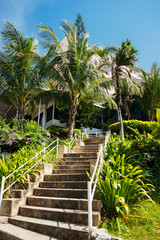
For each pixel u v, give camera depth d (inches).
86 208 161.8
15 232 141.3
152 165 239.9
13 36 448.8
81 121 708.7
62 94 528.4
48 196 199.0
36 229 146.6
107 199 159.6
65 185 208.4
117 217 150.9
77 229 128.3
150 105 591.8
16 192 198.1
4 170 213.8
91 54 453.1
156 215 152.8
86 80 442.6
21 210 180.2
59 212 156.6
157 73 588.7
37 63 456.1
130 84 391.9
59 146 322.7
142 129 480.4
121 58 365.7
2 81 442.3
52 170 258.2
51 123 714.2
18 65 446.9
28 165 237.6
